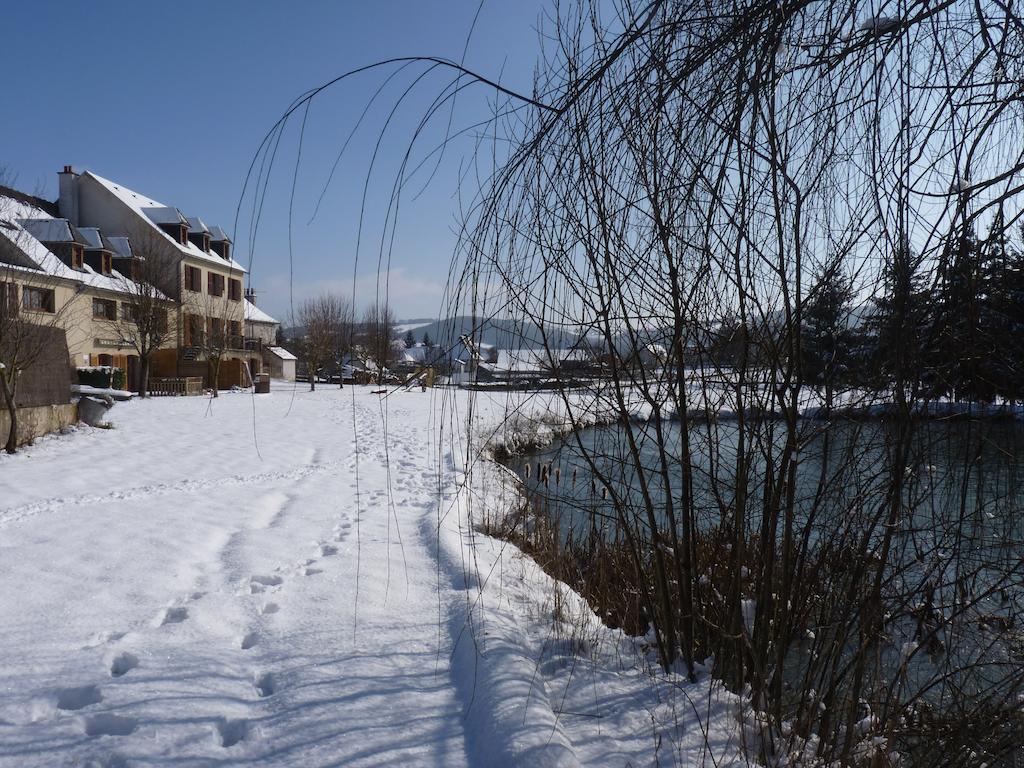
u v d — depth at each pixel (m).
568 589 4.08
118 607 3.85
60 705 2.75
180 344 31.89
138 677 2.89
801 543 2.53
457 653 3.09
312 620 3.57
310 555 4.95
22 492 7.52
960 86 1.67
